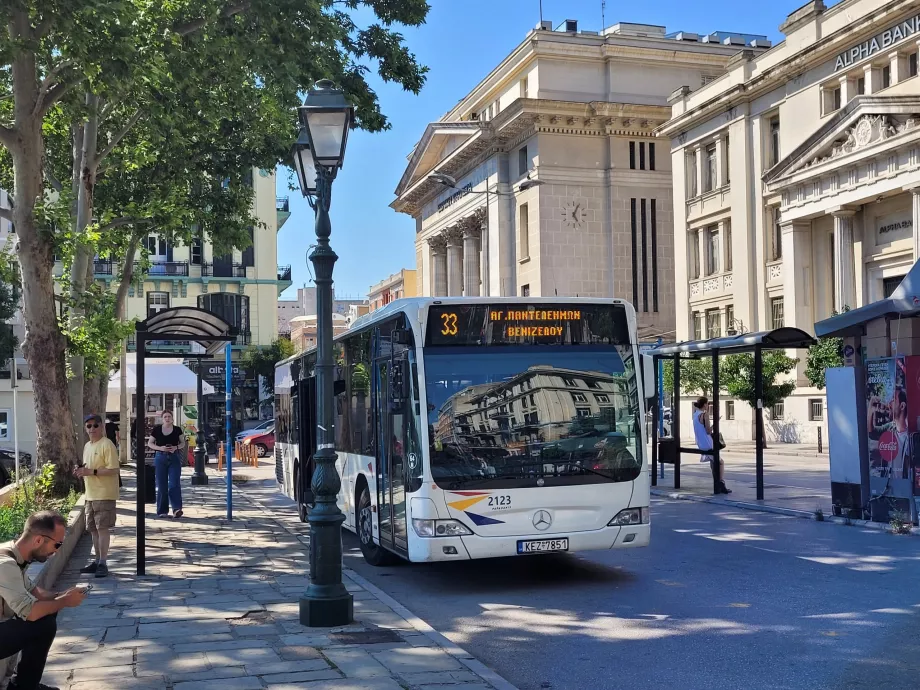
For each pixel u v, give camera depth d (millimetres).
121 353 25203
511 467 9797
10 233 19281
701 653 7105
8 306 38094
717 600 9016
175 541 13562
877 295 35531
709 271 45688
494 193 58625
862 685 6168
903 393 13305
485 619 8633
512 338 10125
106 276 55875
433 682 6168
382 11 18562
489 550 9641
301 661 6727
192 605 8852
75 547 12914
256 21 16734
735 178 42906
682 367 38844
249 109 21172
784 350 38250
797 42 39125
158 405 51562
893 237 34656
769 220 41438
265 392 57906
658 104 55844
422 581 10750
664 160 55469
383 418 11281
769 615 8289
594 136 54781
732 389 36656
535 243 54219
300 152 8727
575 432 10047
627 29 60875
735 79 43062
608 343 10406
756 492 18531
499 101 61344
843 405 14453
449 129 63188
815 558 11234
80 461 17859
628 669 6758
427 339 9969
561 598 9438
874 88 35094
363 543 12398
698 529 14133
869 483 14062
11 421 36812
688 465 28219
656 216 55219
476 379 9930
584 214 54438
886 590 9227
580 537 9867
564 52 55156
